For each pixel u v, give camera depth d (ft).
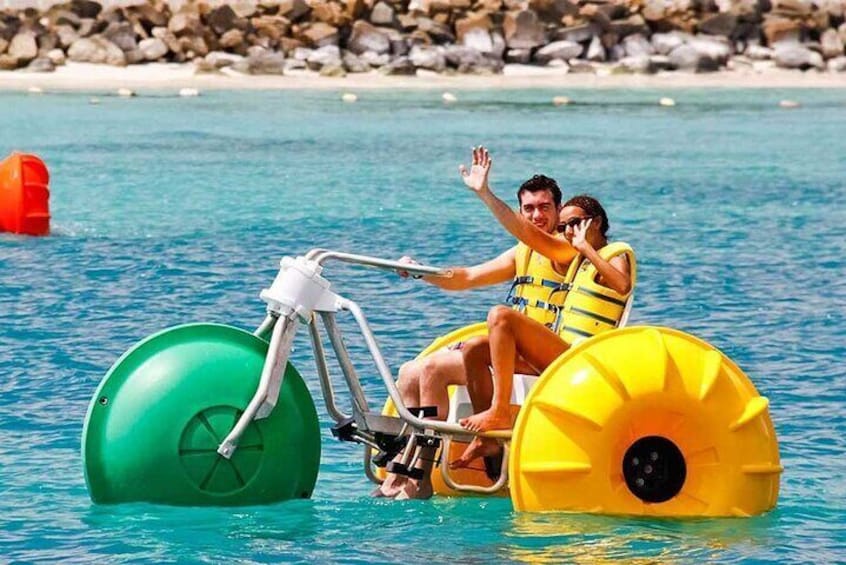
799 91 436.35
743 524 61.72
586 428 61.41
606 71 469.98
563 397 61.77
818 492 67.15
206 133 284.61
